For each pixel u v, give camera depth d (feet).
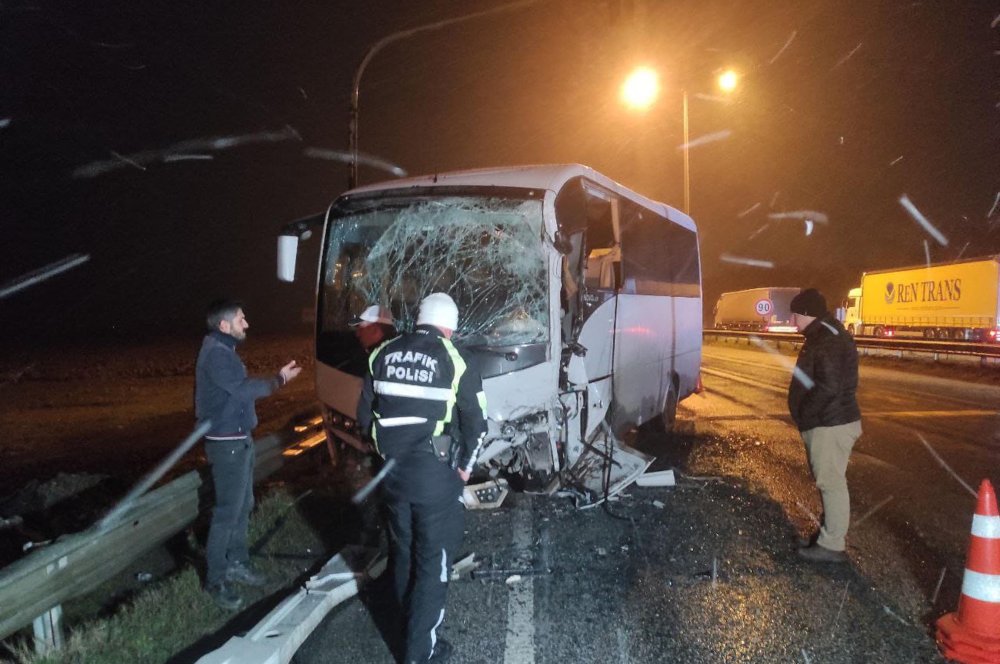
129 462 33.71
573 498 23.93
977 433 37.58
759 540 20.40
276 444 24.75
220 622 15.74
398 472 13.48
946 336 100.58
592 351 23.95
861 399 52.90
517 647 14.48
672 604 16.31
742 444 34.68
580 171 23.85
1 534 19.16
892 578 17.58
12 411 53.52
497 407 20.45
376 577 17.42
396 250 23.00
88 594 17.67
